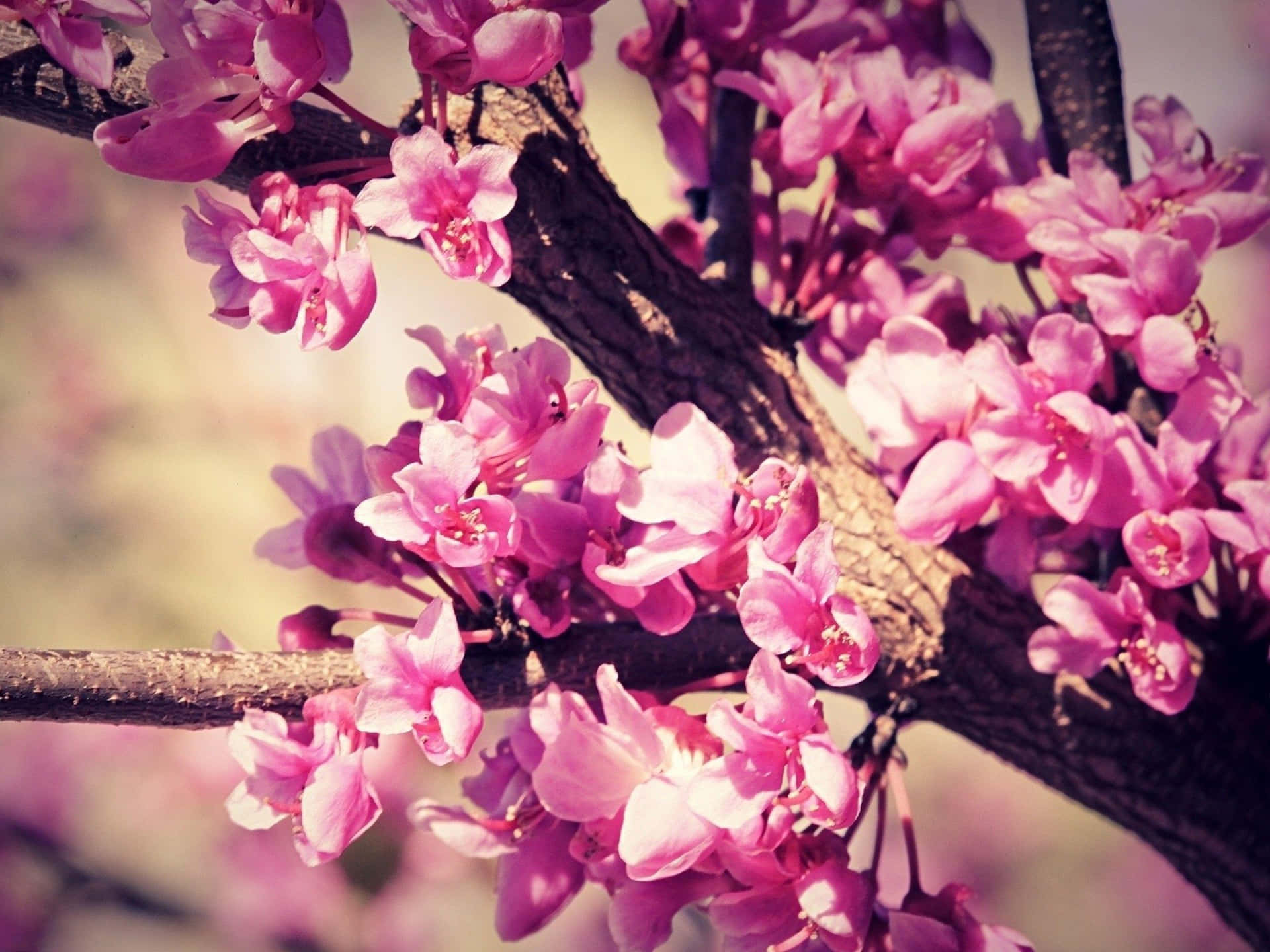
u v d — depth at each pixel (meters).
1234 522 0.26
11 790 0.66
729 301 0.27
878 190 0.27
